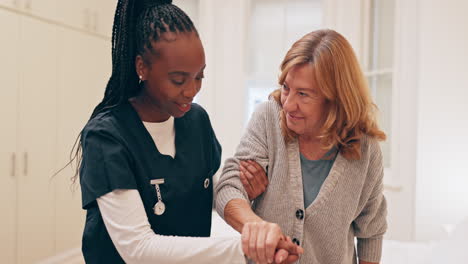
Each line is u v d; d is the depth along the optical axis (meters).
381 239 1.18
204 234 1.03
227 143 3.50
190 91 0.83
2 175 2.32
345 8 3.14
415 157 2.47
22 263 2.46
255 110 1.12
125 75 0.87
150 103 0.90
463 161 2.46
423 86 2.46
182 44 0.80
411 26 2.48
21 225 2.45
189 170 0.96
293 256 0.74
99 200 0.81
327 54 0.92
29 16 2.42
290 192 1.00
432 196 2.48
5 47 2.30
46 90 2.55
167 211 0.91
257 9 3.49
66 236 2.76
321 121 0.99
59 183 2.68
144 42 0.82
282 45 3.46
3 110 2.30
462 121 2.45
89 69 2.88
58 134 2.66
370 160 1.04
